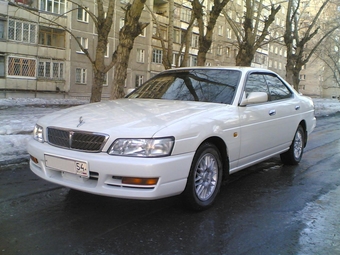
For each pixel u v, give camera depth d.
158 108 3.80
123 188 3.07
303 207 3.91
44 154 3.43
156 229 3.21
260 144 4.55
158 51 38.75
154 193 3.05
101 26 12.90
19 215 3.46
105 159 3.06
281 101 5.28
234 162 4.09
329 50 28.92
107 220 3.39
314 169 5.71
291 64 23.56
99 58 13.12
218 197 4.19
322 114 19.11
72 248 2.81
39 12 28.47
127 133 3.11
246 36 17.64
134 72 36.25
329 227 3.38
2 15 26.62
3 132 7.53
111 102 4.39
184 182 3.29
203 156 3.60
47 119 3.77
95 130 3.19
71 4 30.16
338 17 24.47
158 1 38.22
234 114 4.02
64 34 30.36
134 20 9.86
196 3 14.74
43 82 29.47
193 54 42.16
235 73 4.59
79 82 32.00
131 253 2.76
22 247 2.81
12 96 27.89
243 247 2.92
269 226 3.37
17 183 4.45
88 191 3.16
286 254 2.82
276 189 4.57
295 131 5.61
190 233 3.15
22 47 28.00
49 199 3.92
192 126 3.38
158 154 3.07
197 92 4.43
